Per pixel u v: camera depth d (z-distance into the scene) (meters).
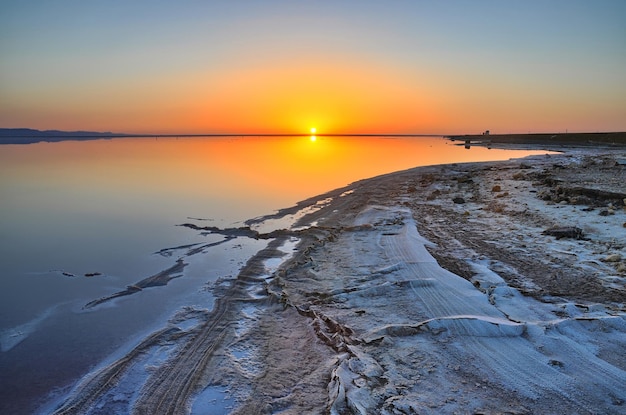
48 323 7.48
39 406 5.31
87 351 6.57
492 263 9.48
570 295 7.61
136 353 6.41
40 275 9.84
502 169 25.84
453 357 5.79
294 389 5.47
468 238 11.59
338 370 5.54
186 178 27.11
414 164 37.22
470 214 14.50
